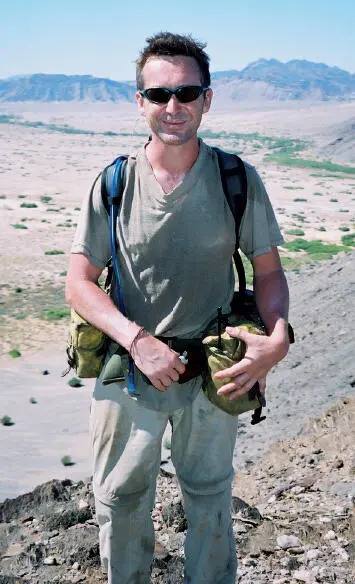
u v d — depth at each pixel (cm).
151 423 277
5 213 9631
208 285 279
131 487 283
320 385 2008
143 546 298
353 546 431
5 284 5716
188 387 283
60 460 2567
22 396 3347
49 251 7044
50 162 19425
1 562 419
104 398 284
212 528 293
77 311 280
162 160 271
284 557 424
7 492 2220
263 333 272
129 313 285
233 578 308
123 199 274
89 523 478
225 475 293
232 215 276
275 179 15612
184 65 265
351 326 2464
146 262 276
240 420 1816
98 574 404
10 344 4200
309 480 722
